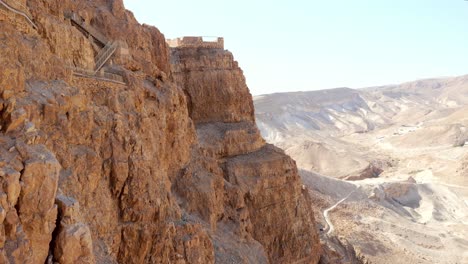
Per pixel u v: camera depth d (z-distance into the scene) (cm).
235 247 3744
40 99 2039
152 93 3447
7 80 1834
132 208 2508
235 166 4897
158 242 2591
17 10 2102
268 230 4850
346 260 6669
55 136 2095
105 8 3756
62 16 2791
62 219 1741
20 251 1556
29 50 2094
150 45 4131
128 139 2586
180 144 3850
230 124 5622
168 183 3136
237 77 5994
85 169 2258
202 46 5906
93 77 2616
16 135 1748
